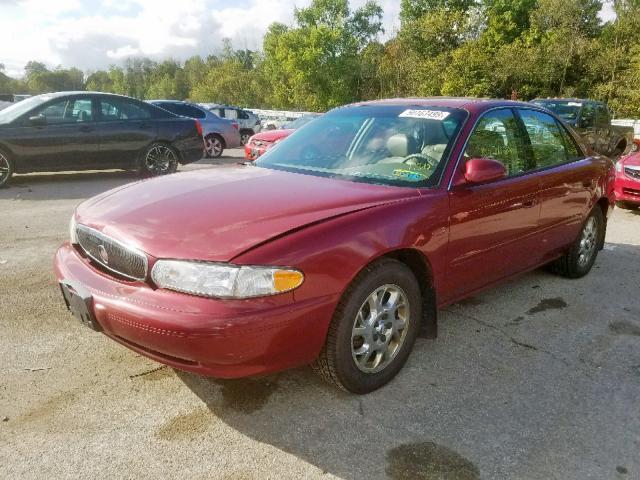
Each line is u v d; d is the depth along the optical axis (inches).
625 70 1180.5
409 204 113.4
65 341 130.3
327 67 1931.6
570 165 169.2
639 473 90.4
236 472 88.4
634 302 167.8
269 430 99.1
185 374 117.1
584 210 176.9
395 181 123.9
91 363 120.6
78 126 352.8
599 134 531.8
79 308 101.7
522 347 134.7
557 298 168.6
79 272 106.2
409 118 142.2
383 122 144.0
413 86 1428.4
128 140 373.1
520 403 109.9
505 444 96.8
